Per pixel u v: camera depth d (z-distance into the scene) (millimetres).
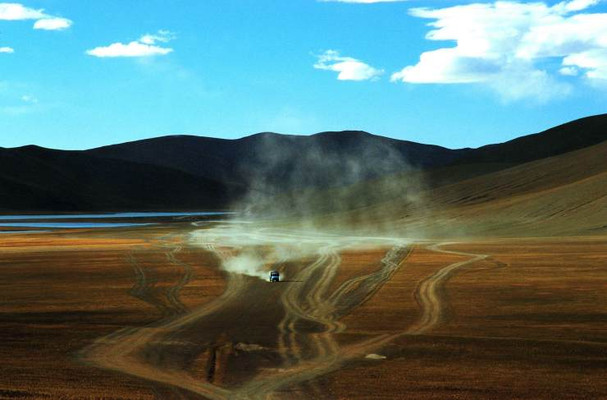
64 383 42781
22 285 88125
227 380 44250
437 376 44375
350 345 54094
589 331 57031
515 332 57250
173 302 75500
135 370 46938
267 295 79812
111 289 84625
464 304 70812
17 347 53938
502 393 40125
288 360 49625
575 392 40250
